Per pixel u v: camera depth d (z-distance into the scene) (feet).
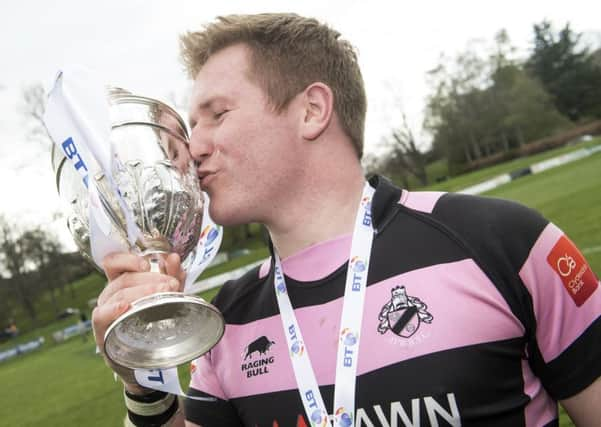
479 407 3.69
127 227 3.92
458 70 189.06
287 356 4.42
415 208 4.46
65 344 78.54
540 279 3.98
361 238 4.41
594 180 59.82
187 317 3.90
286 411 4.27
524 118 178.91
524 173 104.06
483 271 3.95
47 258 142.31
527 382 3.99
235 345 4.79
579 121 194.39
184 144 4.45
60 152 4.24
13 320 144.25
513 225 4.10
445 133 186.80
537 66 201.57
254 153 4.37
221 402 4.84
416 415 3.70
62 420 30.45
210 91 4.51
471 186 112.57
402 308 3.96
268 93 4.45
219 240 4.84
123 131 4.23
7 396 45.06
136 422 4.32
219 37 4.74
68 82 3.84
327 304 4.34
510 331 3.84
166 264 3.94
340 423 3.89
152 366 3.77
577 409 4.13
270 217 4.59
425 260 4.09
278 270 4.73
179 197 4.24
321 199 4.58
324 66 4.67
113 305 3.37
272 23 4.64
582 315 4.06
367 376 3.90
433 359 3.75
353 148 4.85
